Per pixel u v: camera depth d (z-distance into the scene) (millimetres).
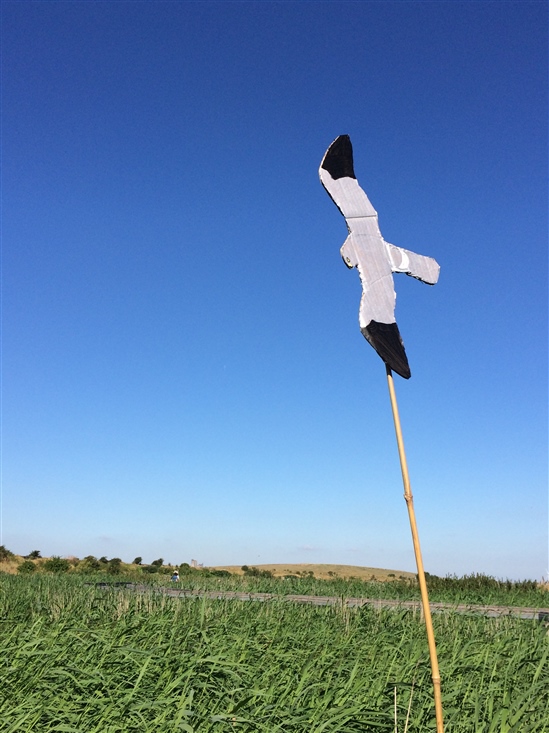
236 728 6312
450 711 6637
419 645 9383
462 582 25500
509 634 10672
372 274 5328
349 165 5520
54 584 20703
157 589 19281
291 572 56625
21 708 6516
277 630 10484
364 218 5434
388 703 6926
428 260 5496
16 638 9453
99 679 7109
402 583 26344
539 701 7383
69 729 6109
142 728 6328
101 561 45906
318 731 6008
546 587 25219
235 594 19312
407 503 5090
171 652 8594
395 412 5215
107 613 11867
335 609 13484
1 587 17703
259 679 7723
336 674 8234
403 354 5250
